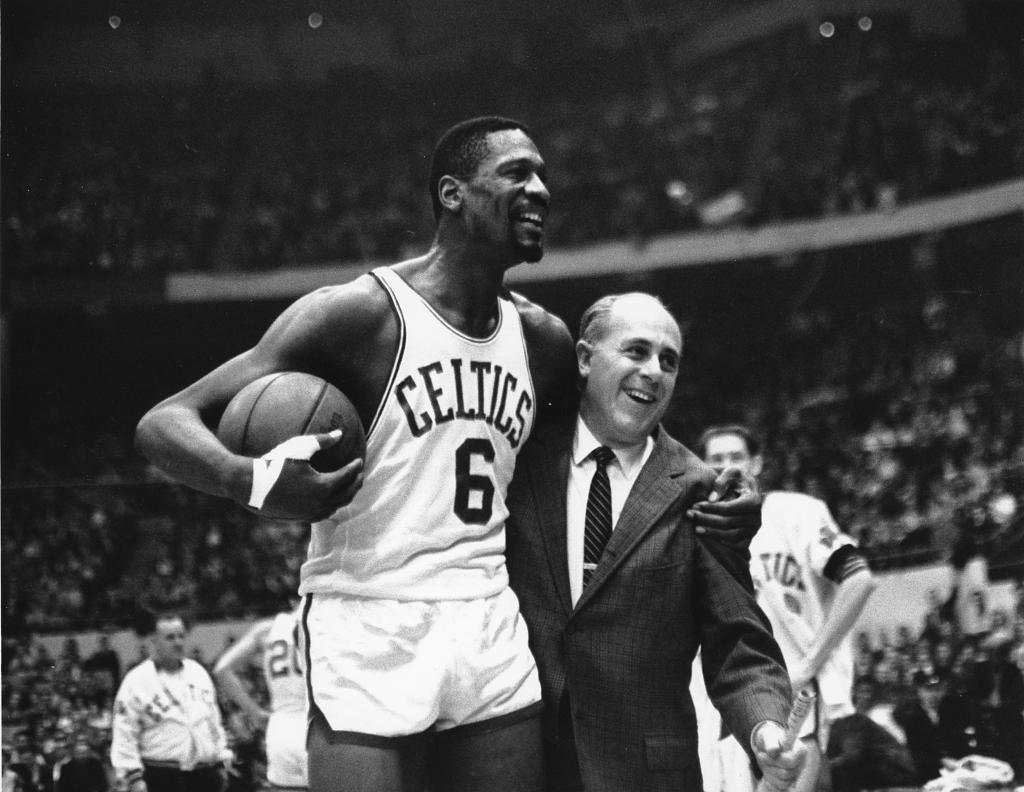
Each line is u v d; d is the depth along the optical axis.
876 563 14.12
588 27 23.77
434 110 23.55
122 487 17.17
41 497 17.02
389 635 2.72
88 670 12.77
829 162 21.30
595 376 3.04
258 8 22.69
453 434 2.84
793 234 20.70
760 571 5.06
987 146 19.52
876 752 5.69
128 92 22.05
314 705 2.78
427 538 2.79
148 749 6.93
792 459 17.45
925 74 21.45
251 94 22.77
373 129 23.08
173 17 22.23
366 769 2.67
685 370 20.70
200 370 20.62
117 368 20.22
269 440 2.61
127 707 6.92
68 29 21.67
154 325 20.62
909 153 20.55
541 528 3.02
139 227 20.86
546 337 3.14
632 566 2.93
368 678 2.72
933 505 15.37
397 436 2.80
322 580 2.83
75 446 19.16
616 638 2.90
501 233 2.87
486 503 2.88
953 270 19.86
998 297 19.03
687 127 23.14
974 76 21.08
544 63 23.80
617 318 3.04
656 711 2.91
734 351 20.72
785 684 2.90
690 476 3.05
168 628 7.04
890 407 18.47
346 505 2.71
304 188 22.20
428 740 2.83
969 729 7.58
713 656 2.98
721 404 20.25
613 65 23.86
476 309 2.93
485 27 23.64
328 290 2.88
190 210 21.33
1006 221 19.17
